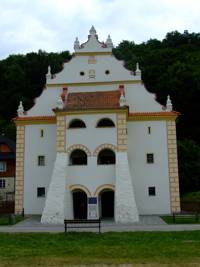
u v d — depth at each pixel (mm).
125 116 44656
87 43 51344
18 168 49031
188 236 28125
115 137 44312
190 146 73125
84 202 47562
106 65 50719
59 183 42656
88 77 50562
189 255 20391
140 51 126750
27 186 48594
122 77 50188
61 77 50875
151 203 46906
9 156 78625
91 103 46312
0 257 20188
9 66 122125
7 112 112188
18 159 49250
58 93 50625
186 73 96812
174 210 46531
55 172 43312
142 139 48375
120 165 42906
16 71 117688
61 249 22875
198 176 68750
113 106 44938
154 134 48406
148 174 47531
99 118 44906
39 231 32844
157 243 24844
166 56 113938
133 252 21500
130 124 48906
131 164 47938
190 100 94312
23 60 127625
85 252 21703
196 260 19016
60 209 41312
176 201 46656
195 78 94438
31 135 49656
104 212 48188
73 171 44156
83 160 47938
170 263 18344
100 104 45844
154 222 38906
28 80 121188
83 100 47250
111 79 50250
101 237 28047
